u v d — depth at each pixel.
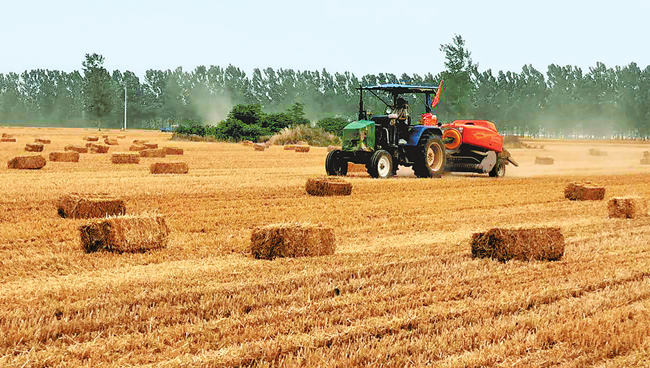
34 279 11.67
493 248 13.87
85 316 9.55
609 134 183.62
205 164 40.34
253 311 9.97
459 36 112.12
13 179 27.48
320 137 69.19
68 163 37.00
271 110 193.75
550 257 13.87
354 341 8.85
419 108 108.06
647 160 50.09
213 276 12.00
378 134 31.31
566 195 26.25
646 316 10.00
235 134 72.12
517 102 167.88
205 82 196.75
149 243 14.21
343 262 13.37
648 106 176.25
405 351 8.46
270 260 13.50
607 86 182.50
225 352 8.21
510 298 10.86
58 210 18.48
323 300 10.61
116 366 7.79
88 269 12.56
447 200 24.66
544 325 9.54
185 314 9.73
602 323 9.59
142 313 9.62
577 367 8.18
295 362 8.00
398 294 11.02
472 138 33.53
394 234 17.50
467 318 9.80
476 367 8.04
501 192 27.73
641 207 21.09
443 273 12.55
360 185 28.16
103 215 18.02
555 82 180.25
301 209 21.50
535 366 8.10
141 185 26.50
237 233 16.95
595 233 17.86
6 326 8.97
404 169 37.88
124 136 82.75
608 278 12.27
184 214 19.84
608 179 35.41
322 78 196.75
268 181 29.52
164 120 194.62
